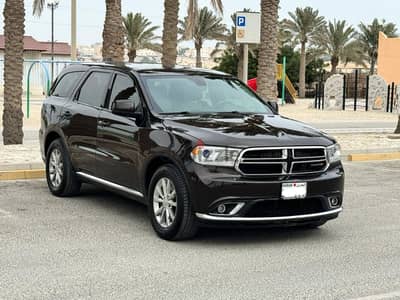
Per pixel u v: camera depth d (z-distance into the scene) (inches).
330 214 275.9
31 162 446.9
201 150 258.4
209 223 257.9
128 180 302.5
